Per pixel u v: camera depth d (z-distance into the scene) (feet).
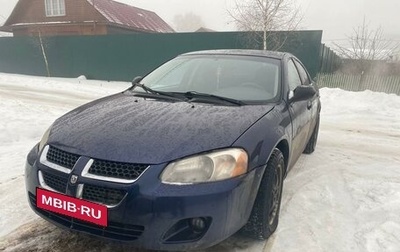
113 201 6.56
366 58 54.19
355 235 8.96
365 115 28.22
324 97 34.58
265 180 7.87
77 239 8.37
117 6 90.27
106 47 55.47
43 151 7.73
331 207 10.57
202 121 7.84
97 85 48.32
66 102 30.76
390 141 20.04
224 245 8.25
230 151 6.96
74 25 80.69
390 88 42.06
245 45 45.62
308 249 8.25
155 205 6.35
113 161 6.68
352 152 17.25
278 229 9.11
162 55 51.21
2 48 67.72
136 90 11.19
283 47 42.96
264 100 9.72
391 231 9.16
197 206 6.44
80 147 7.13
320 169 14.17
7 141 16.72
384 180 13.07
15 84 45.32
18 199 10.46
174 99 9.75
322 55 43.37
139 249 7.98
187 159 6.68
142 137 7.16
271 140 8.00
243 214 7.22
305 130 12.45
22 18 88.89
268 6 43.42
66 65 60.23
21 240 8.28
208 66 11.47
